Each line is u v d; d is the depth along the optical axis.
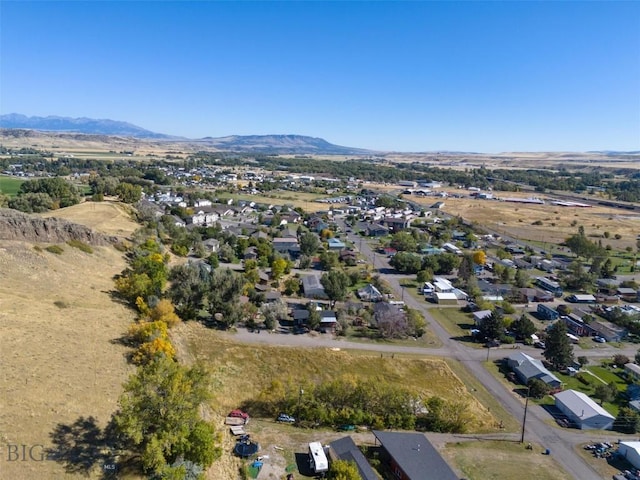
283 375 62.22
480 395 60.59
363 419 52.03
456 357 71.12
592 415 54.56
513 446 50.16
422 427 53.16
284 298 91.19
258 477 41.72
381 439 46.66
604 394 60.03
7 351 46.22
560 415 57.16
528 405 59.03
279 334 73.75
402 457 43.84
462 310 92.50
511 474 44.94
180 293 75.25
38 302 60.69
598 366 70.94
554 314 89.81
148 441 37.97
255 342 69.88
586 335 83.56
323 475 42.53
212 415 51.50
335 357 67.38
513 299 100.69
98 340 55.28
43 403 40.50
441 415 52.94
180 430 38.41
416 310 90.19
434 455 44.94
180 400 39.19
